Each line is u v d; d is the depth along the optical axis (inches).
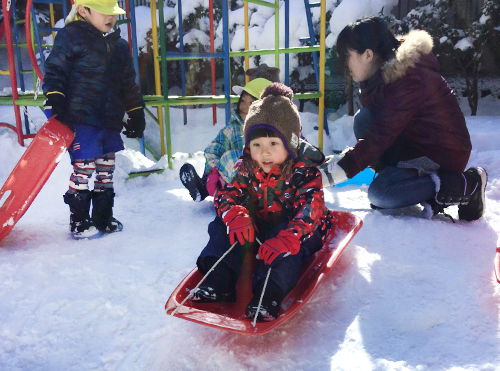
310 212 70.4
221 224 74.6
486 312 67.7
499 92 294.2
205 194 128.9
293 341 63.6
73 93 102.1
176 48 311.4
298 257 70.9
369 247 93.0
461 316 67.2
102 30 107.0
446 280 77.9
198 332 65.9
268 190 77.3
